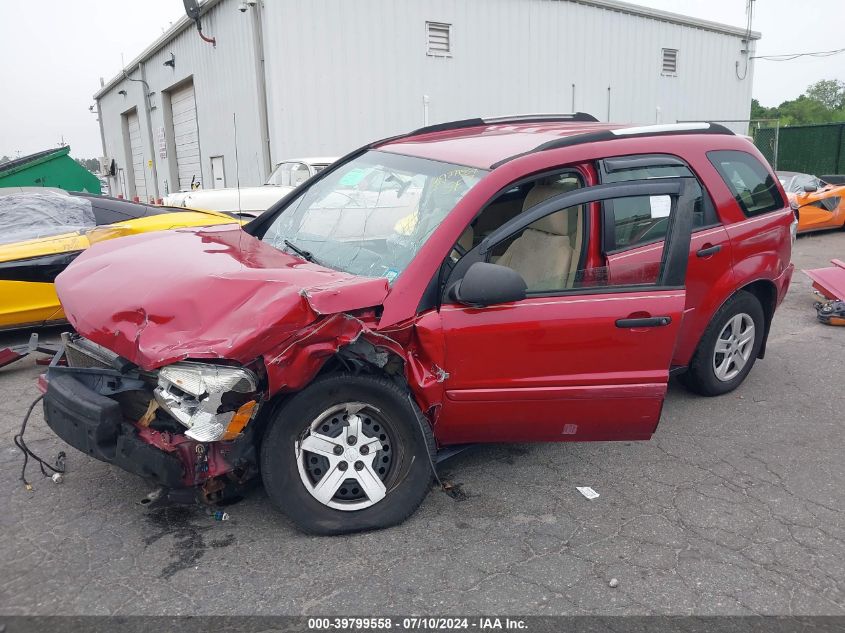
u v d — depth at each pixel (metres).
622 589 2.85
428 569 2.95
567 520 3.38
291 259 3.44
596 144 3.68
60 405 2.92
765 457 4.11
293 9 12.26
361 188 3.94
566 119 4.89
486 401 3.28
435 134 4.46
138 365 2.81
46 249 5.89
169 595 2.73
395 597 2.76
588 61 16.78
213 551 3.03
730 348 4.90
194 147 17.86
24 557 2.95
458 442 3.46
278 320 2.72
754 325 4.98
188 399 2.74
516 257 3.55
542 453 4.12
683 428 4.50
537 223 3.61
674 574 2.96
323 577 2.87
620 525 3.34
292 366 2.81
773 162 22.33
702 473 3.90
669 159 4.14
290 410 2.97
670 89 19.08
